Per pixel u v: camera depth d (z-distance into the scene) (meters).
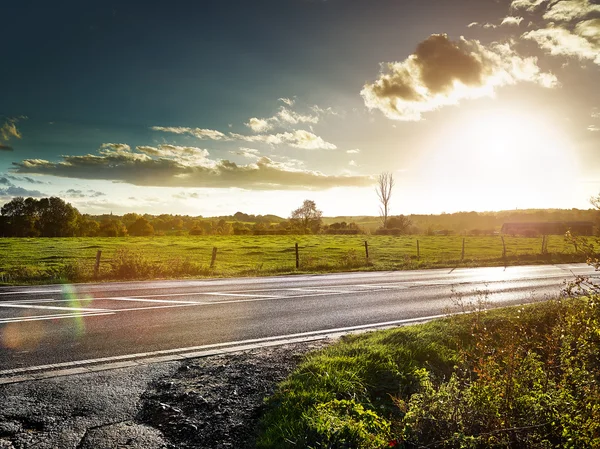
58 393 4.57
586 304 4.42
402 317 9.00
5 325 7.39
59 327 7.29
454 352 6.32
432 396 4.12
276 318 8.54
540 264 25.17
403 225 79.62
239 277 16.78
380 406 4.56
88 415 4.14
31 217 87.94
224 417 4.20
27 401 4.36
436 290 13.23
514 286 14.54
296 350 6.21
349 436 3.75
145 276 16.22
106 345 6.29
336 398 4.53
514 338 4.69
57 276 14.98
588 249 4.48
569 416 3.62
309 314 9.05
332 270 20.38
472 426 3.90
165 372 5.25
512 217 110.06
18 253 31.77
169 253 34.03
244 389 4.80
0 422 3.93
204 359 5.76
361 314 9.22
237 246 43.62
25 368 5.25
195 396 4.59
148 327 7.46
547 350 5.08
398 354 5.90
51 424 3.95
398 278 16.69
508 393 3.90
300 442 3.67
